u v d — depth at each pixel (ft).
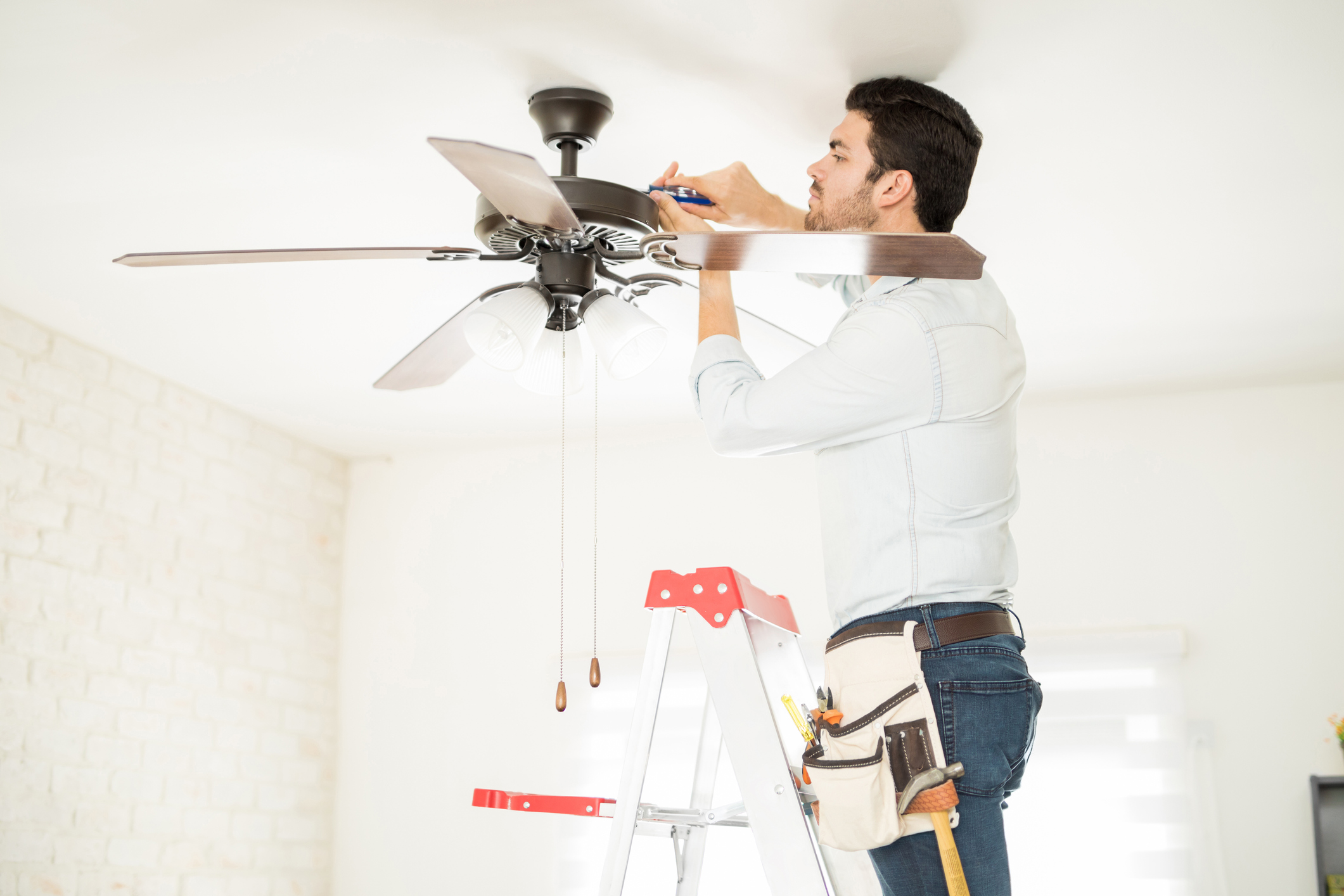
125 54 6.54
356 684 13.83
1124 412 12.30
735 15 6.25
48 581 10.14
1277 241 8.84
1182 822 11.09
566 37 6.44
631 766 5.21
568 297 6.22
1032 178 7.95
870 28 6.35
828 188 5.90
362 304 9.97
